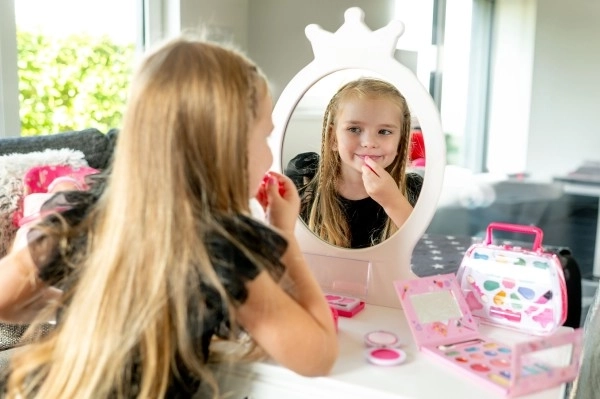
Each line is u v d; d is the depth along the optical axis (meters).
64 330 0.61
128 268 0.58
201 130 0.57
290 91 0.91
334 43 0.87
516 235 2.24
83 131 1.17
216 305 0.59
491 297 0.80
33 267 0.65
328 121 0.89
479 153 2.28
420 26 2.02
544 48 2.19
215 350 0.70
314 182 0.91
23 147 1.07
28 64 1.34
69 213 0.66
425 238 1.49
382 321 0.82
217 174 0.58
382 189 0.86
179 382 0.63
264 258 0.59
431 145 0.83
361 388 0.63
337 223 0.90
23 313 0.70
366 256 0.88
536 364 0.66
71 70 1.46
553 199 2.22
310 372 0.62
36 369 0.66
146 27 1.64
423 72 2.05
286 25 1.86
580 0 2.11
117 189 0.59
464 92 2.22
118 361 0.58
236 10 1.84
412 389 0.63
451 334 0.74
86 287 0.60
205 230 0.57
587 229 2.16
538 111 2.22
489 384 0.62
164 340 0.58
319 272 0.91
